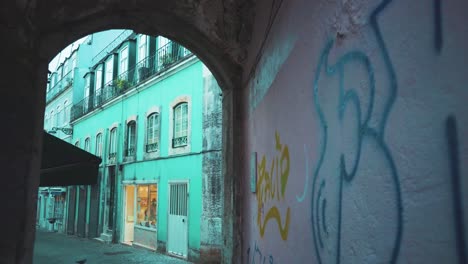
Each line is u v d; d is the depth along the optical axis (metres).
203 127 11.36
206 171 10.99
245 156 5.18
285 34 3.23
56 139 6.22
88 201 20.23
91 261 12.21
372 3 1.66
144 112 15.29
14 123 3.75
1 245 3.51
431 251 1.22
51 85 34.16
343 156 1.94
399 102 1.43
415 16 1.34
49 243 17.88
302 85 2.70
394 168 1.45
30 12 3.87
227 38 5.05
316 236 2.32
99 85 21.08
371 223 1.61
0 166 3.61
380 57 1.58
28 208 3.72
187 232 11.82
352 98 1.84
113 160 17.64
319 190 2.29
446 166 1.16
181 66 12.93
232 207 5.22
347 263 1.84
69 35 4.48
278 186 3.38
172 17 4.90
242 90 5.43
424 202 1.26
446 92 1.17
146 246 14.38
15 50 3.78
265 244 3.85
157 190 13.88
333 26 2.12
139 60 16.72
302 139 2.68
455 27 1.13
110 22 4.78
